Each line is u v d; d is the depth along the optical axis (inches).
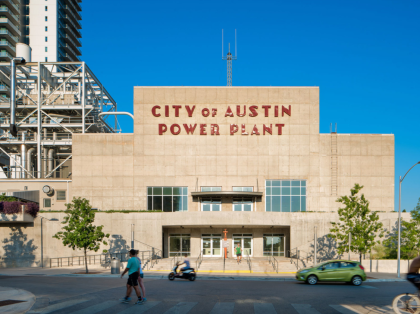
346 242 1354.6
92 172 1916.8
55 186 1969.7
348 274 982.4
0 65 2314.2
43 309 530.0
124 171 1913.1
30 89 2642.7
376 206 1871.3
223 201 1875.0
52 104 2298.2
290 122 1911.9
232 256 1806.1
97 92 2923.2
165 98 1936.5
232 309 554.3
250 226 1749.5
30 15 4881.9
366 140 1904.5
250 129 1913.1
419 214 1550.2
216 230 1823.3
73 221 1389.0
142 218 1738.4
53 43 4859.7
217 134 1913.1
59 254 1670.8
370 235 1385.3
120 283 882.8
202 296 683.4
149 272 1339.8
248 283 980.6
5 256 1658.5
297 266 1451.8
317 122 1909.4
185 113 1929.1
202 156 1907.0
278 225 1692.9
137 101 1937.7
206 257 1792.6
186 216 1691.7
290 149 1900.8
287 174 1891.0
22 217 1610.5
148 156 1914.4
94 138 1930.4
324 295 725.9
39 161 2210.9
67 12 5182.1
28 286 792.3
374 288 888.9
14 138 2372.0
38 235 1673.2
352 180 1886.1
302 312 538.6
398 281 1120.8
